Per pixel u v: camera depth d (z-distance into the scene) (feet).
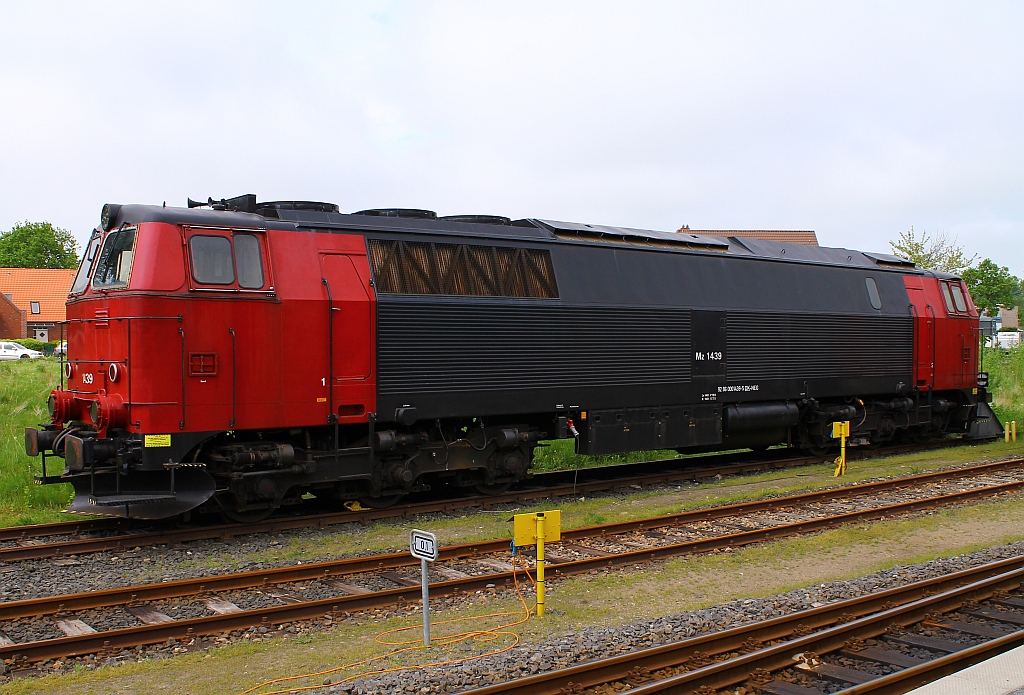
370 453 38.68
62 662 21.39
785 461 57.57
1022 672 17.78
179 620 23.70
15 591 27.61
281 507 41.65
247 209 37.73
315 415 36.73
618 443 47.19
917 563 31.45
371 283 38.47
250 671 20.90
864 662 21.67
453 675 20.33
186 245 34.37
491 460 43.78
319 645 22.85
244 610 25.62
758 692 19.81
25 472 44.91
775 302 55.21
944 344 66.44
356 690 19.45
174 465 33.40
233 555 32.86
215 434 34.50
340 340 37.40
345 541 35.40
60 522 36.96
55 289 222.28
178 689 19.79
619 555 31.14
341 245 38.37
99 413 33.17
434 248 41.09
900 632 23.57
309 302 36.60
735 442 55.26
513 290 43.19
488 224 44.88
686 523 38.50
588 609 26.22
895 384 62.54
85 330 36.68
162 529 36.52
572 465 58.85
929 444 68.59
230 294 34.83
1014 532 36.88
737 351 52.75
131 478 33.53
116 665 21.29
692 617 24.93
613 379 46.65
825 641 22.22
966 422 69.97
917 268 68.08
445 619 25.12
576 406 45.11
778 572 30.66
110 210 35.96
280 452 35.76
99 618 24.90
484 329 41.73
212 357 34.40
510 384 42.52
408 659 21.62
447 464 41.88
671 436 49.44
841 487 46.98
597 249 47.39
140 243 33.99
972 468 51.65
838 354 58.49
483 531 37.22
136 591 26.40
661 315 48.88
